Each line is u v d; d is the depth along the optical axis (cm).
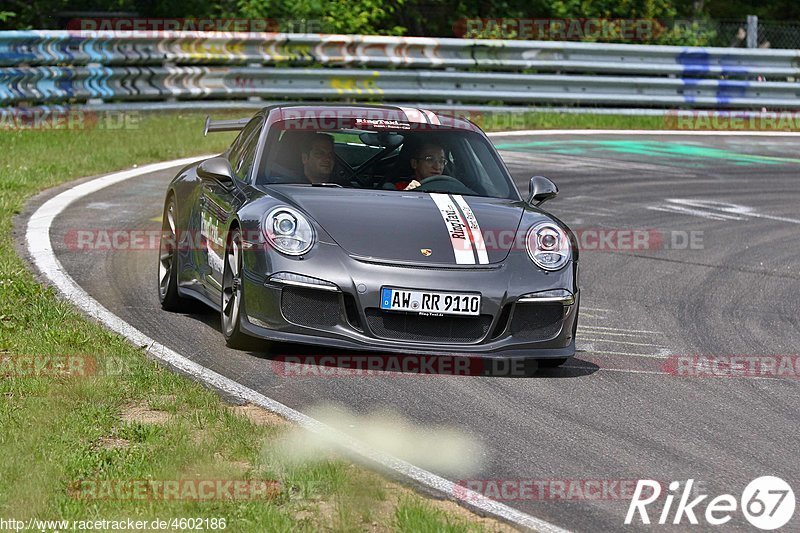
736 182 4353
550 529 1185
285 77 5281
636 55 5953
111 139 4441
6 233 2708
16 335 1795
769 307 2542
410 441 1446
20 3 6631
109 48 4803
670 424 1625
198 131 4744
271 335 1753
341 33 6619
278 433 1402
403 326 1761
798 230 3503
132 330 1931
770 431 1623
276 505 1187
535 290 1802
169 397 1545
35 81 4559
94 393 1513
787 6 9250
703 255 3072
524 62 5784
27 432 1334
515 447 1462
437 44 5600
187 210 2147
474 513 1221
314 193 1925
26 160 3850
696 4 8500
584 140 5191
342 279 1736
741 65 6088
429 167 2070
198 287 2067
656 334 2239
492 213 1920
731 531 1222
